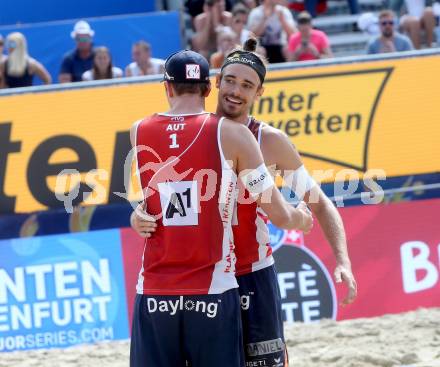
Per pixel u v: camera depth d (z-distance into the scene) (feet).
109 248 49.67
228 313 27.30
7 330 49.67
